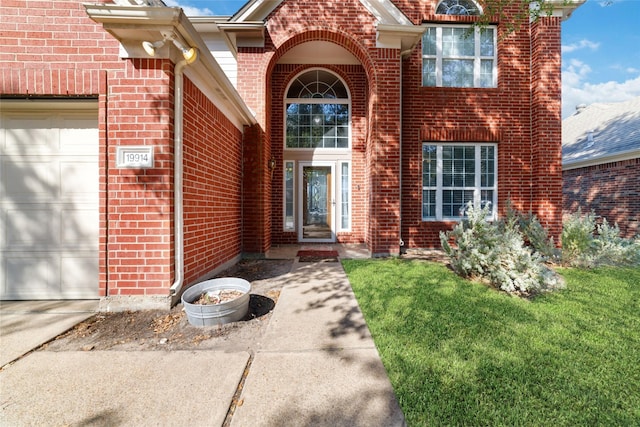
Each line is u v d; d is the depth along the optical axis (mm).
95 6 3115
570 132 14578
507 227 5121
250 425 1790
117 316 3414
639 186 8688
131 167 3588
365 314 3428
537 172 7477
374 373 2305
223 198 5555
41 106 3807
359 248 7891
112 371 2342
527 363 2422
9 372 2314
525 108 7703
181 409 1931
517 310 3535
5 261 3869
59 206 3893
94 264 3936
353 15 6750
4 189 3850
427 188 7777
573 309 3576
